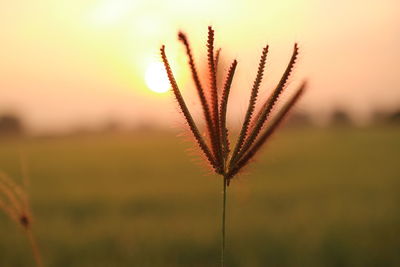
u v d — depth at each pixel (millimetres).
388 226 11383
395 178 20359
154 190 18875
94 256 9555
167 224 12227
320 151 35281
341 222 11969
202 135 1716
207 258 9562
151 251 9773
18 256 9086
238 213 13773
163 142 54719
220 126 1696
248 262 8969
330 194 17156
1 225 11516
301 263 8891
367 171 23484
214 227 11750
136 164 30328
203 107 1686
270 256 9445
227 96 1707
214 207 14906
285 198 16609
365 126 74688
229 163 1695
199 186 19422
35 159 34812
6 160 31844
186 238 10625
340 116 78688
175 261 9336
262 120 1716
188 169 26391
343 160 29344
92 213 14539
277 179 21469
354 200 15602
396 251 9430
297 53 1721
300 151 35438
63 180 22578
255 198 16453
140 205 15867
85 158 35688
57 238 10562
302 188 18703
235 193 17000
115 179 22984
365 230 11148
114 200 16812
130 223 12500
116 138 73625
